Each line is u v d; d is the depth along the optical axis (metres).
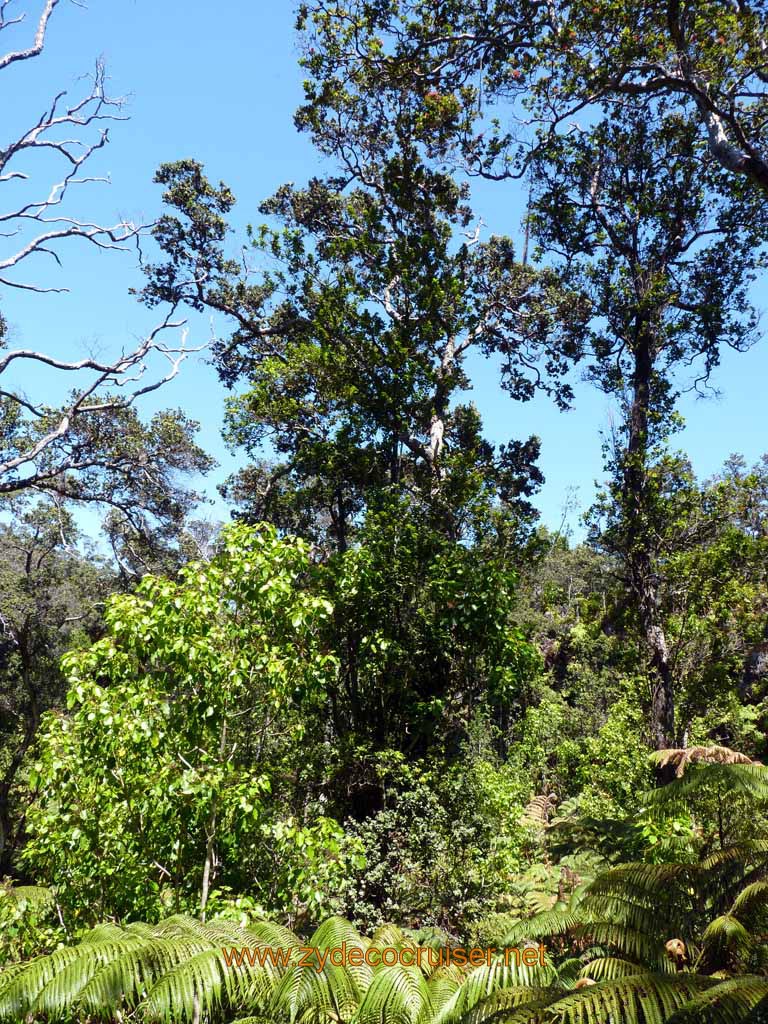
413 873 7.81
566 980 4.90
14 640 22.19
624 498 13.62
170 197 19.39
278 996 4.31
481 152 13.51
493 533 13.30
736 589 12.90
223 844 6.63
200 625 6.40
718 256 14.58
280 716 7.62
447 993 4.63
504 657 9.63
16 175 10.60
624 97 13.21
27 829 6.36
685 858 8.16
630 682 14.79
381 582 9.79
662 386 14.44
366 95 14.62
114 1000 4.23
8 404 17.02
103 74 11.00
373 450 14.81
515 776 13.16
